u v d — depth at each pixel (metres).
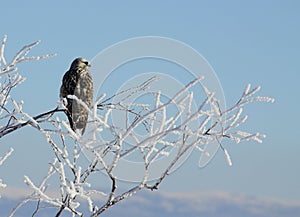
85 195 8.74
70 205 8.98
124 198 8.70
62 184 8.73
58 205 9.02
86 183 8.87
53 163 9.02
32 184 8.73
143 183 8.66
